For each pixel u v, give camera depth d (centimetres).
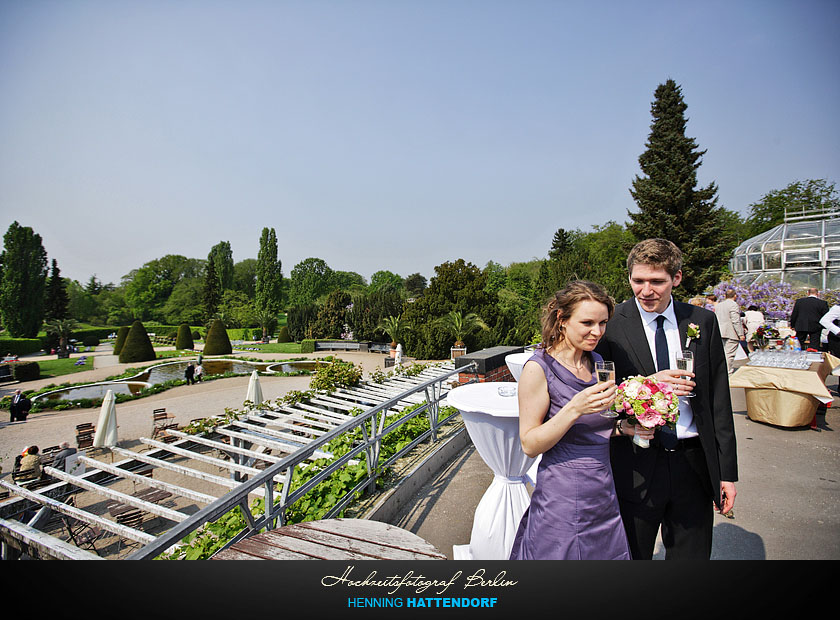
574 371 202
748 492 378
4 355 3625
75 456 842
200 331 5656
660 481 205
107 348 4750
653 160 2670
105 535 717
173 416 1252
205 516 201
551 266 2272
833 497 363
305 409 824
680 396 205
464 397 300
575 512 193
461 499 377
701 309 218
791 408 536
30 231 3925
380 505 337
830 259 1638
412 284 7950
